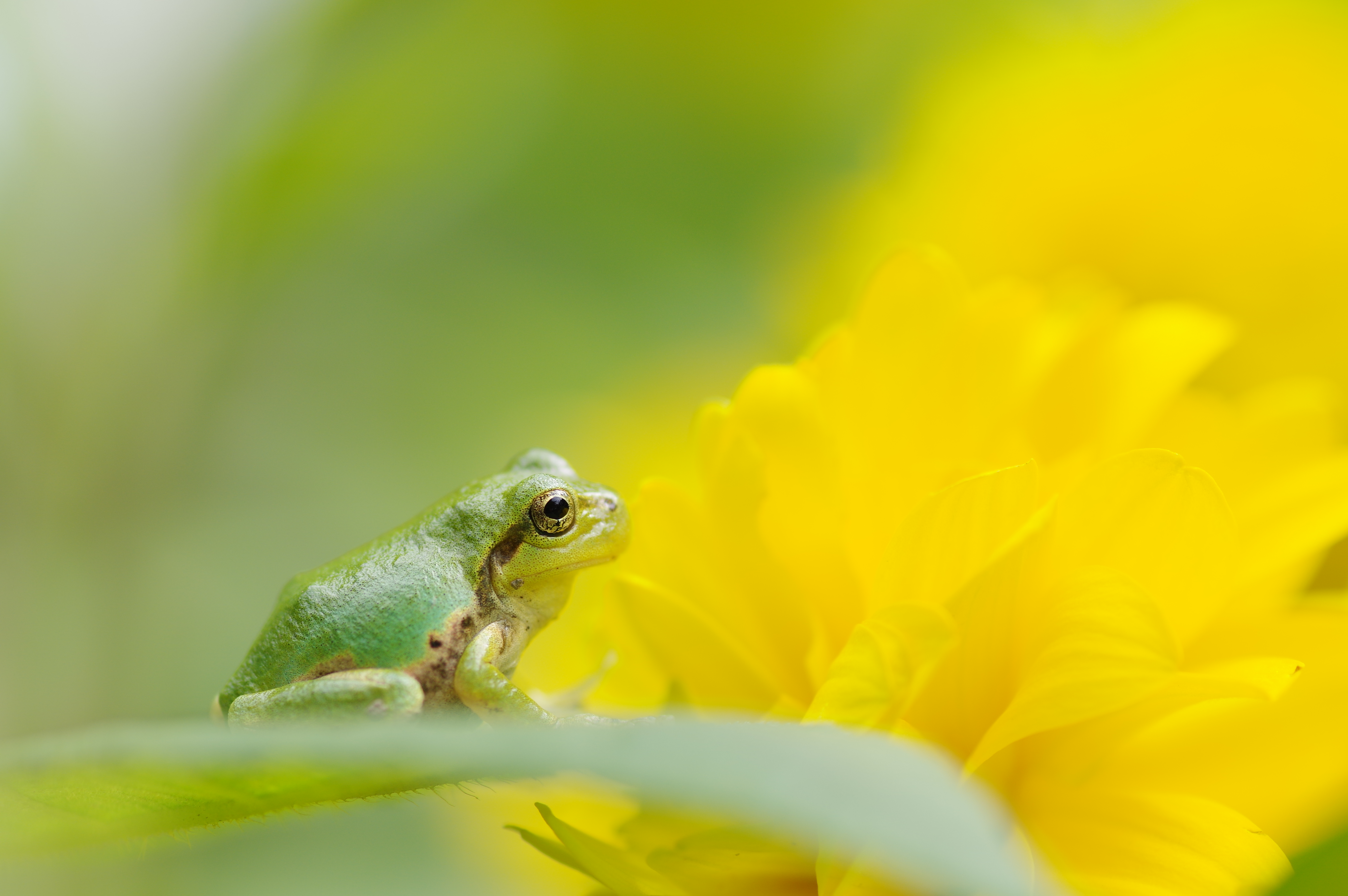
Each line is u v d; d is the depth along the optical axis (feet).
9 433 1.01
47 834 0.77
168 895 0.97
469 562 0.87
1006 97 0.96
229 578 1.08
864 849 0.56
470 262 1.08
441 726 0.61
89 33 1.00
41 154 1.00
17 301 1.00
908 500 0.81
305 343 1.10
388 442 1.11
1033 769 0.80
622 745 0.56
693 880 0.79
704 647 0.80
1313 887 0.80
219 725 0.87
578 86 1.05
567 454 1.01
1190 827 0.79
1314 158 0.93
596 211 1.07
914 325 0.82
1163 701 0.79
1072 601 0.78
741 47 1.04
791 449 0.81
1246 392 0.93
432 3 1.00
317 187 1.00
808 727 0.62
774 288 1.02
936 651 0.77
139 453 1.03
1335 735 0.80
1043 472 0.82
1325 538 0.80
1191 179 0.94
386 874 0.98
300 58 1.00
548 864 0.89
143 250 1.01
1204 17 0.95
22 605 1.02
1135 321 0.85
